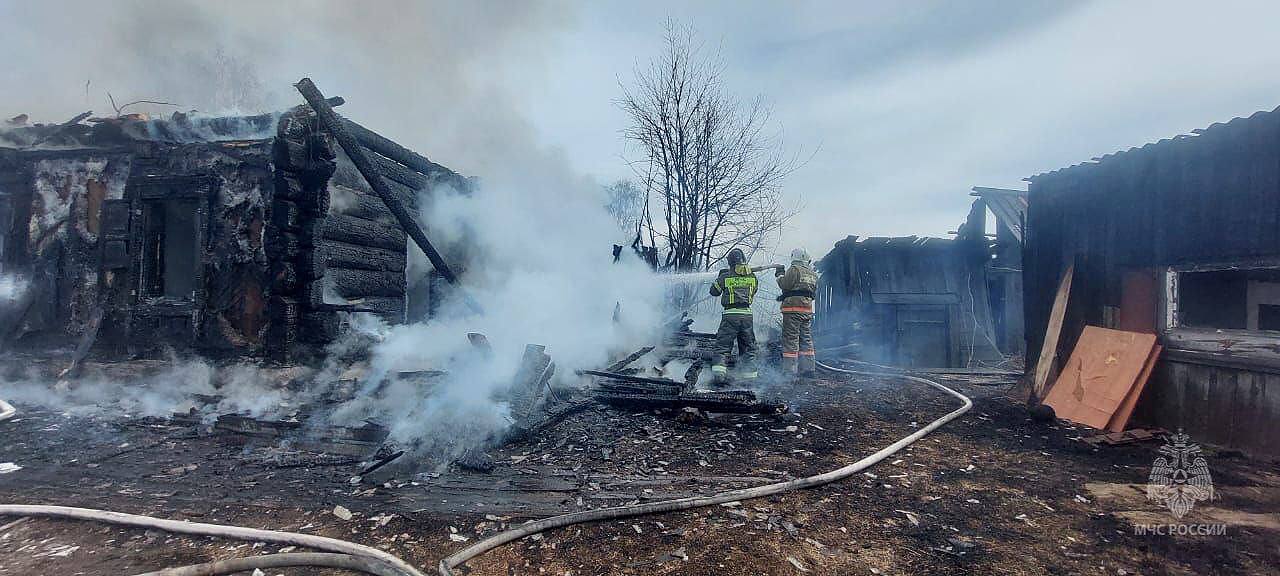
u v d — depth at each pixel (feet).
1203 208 17.95
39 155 26.40
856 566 9.62
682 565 9.52
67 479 13.57
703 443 16.98
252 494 12.62
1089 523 11.43
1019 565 9.74
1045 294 24.44
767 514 11.62
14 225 26.58
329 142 22.47
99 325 24.04
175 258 27.91
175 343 23.65
